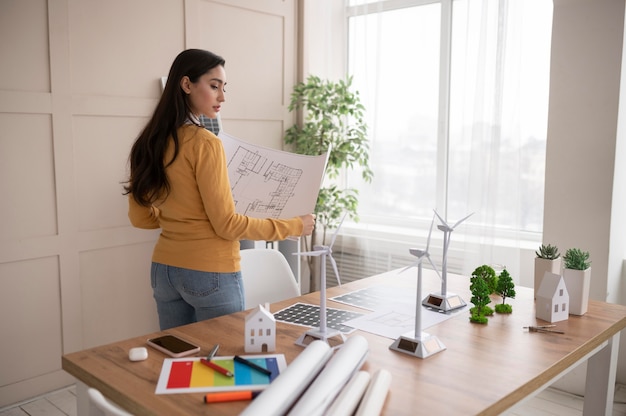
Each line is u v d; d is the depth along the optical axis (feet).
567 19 9.35
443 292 6.70
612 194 9.21
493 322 6.22
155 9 10.92
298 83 13.88
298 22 13.74
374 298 7.04
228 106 12.46
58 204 9.87
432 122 13.17
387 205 13.67
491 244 11.45
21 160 9.41
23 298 9.64
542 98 11.71
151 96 10.99
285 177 7.00
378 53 13.37
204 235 6.45
